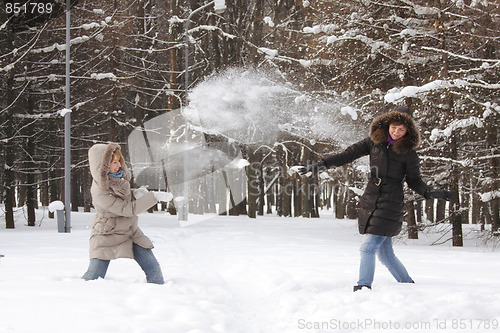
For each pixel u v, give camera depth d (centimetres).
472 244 1867
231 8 3088
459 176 1720
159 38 3112
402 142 564
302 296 541
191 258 963
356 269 761
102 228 577
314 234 1811
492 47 1772
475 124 1591
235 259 916
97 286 522
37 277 594
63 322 376
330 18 2083
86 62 2614
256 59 2784
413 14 1866
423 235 2034
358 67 2022
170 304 455
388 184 576
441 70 1689
